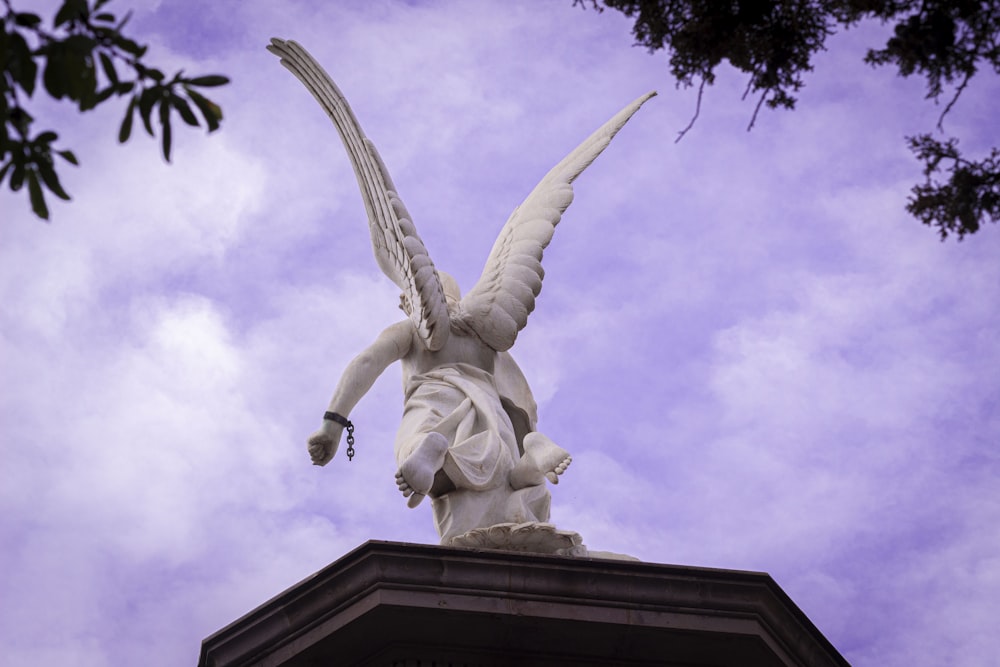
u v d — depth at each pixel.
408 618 11.88
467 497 13.48
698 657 12.28
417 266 14.25
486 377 14.55
